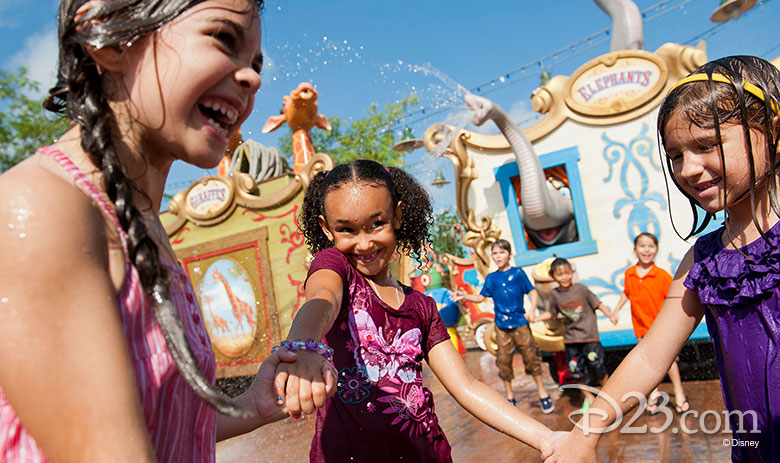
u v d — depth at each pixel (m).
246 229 8.29
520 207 6.93
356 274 1.85
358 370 1.77
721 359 1.56
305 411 1.09
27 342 0.64
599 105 6.30
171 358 0.85
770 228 1.43
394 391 1.78
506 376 5.38
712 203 1.46
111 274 0.77
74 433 0.65
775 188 1.42
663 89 6.02
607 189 6.28
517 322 5.20
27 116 9.50
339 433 1.77
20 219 0.67
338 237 1.84
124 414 0.68
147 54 0.83
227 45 0.89
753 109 1.39
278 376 1.10
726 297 1.47
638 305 4.82
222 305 8.41
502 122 6.39
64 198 0.72
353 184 1.80
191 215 8.69
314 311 1.50
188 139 0.87
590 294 5.13
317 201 2.12
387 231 1.84
